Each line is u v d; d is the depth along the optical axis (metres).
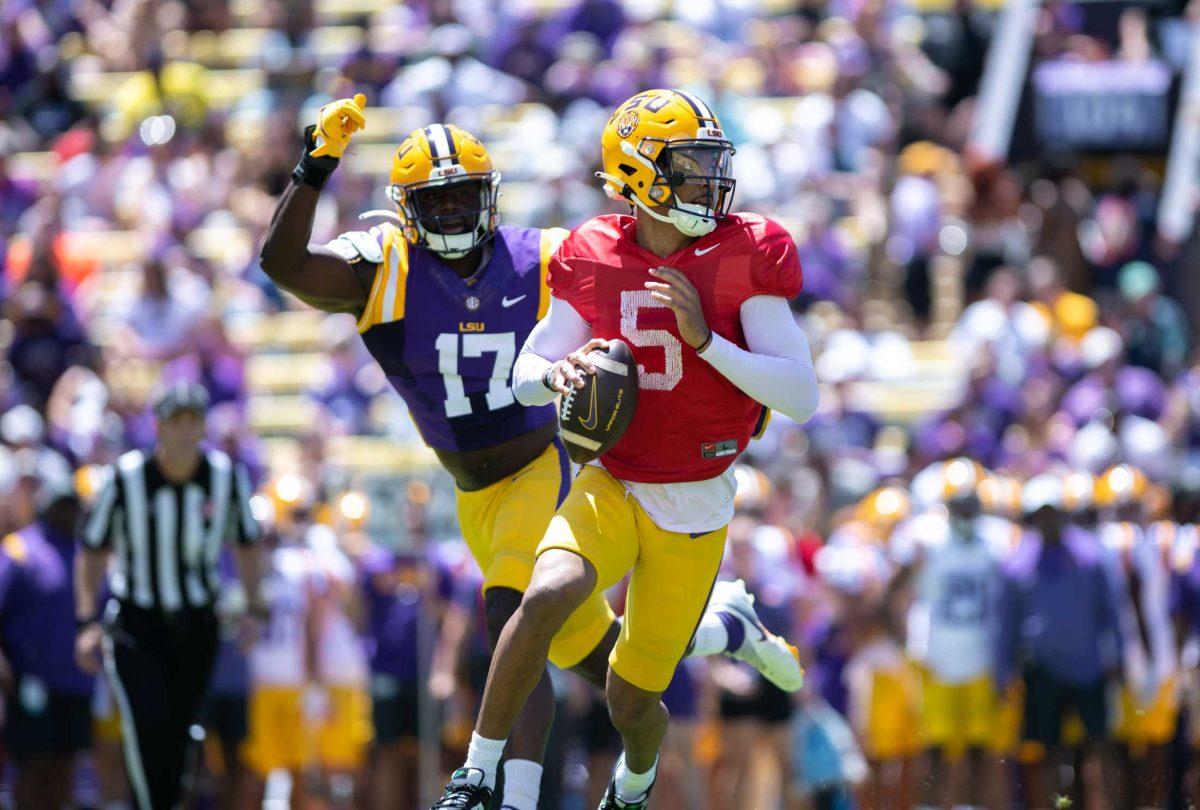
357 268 17.25
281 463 38.09
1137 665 32.38
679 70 48.78
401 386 17.84
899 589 31.59
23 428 34.94
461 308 17.36
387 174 47.34
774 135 45.97
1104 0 49.69
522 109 48.06
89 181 47.84
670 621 15.45
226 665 30.30
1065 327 42.03
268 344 44.22
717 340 14.64
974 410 38.47
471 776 14.79
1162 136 45.75
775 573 30.62
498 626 16.59
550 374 15.08
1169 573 33.19
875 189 45.50
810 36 51.19
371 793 31.58
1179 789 32.59
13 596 29.97
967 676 31.28
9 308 41.38
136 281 44.06
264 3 53.62
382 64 49.41
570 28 49.69
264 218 46.28
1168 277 46.09
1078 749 31.45
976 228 44.62
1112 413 38.75
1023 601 31.31
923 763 31.44
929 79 49.47
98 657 25.53
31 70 52.56
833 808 30.73
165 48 53.03
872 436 40.47
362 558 31.66
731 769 30.33
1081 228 45.75
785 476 34.81
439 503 31.81
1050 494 31.30
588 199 43.62
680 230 15.02
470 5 51.94
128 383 39.88
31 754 30.08
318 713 31.39
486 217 17.28
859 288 44.03
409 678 31.31
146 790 25.00
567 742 29.86
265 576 30.11
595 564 14.96
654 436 15.22
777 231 15.09
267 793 32.88
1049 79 45.97
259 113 51.22
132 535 24.91
